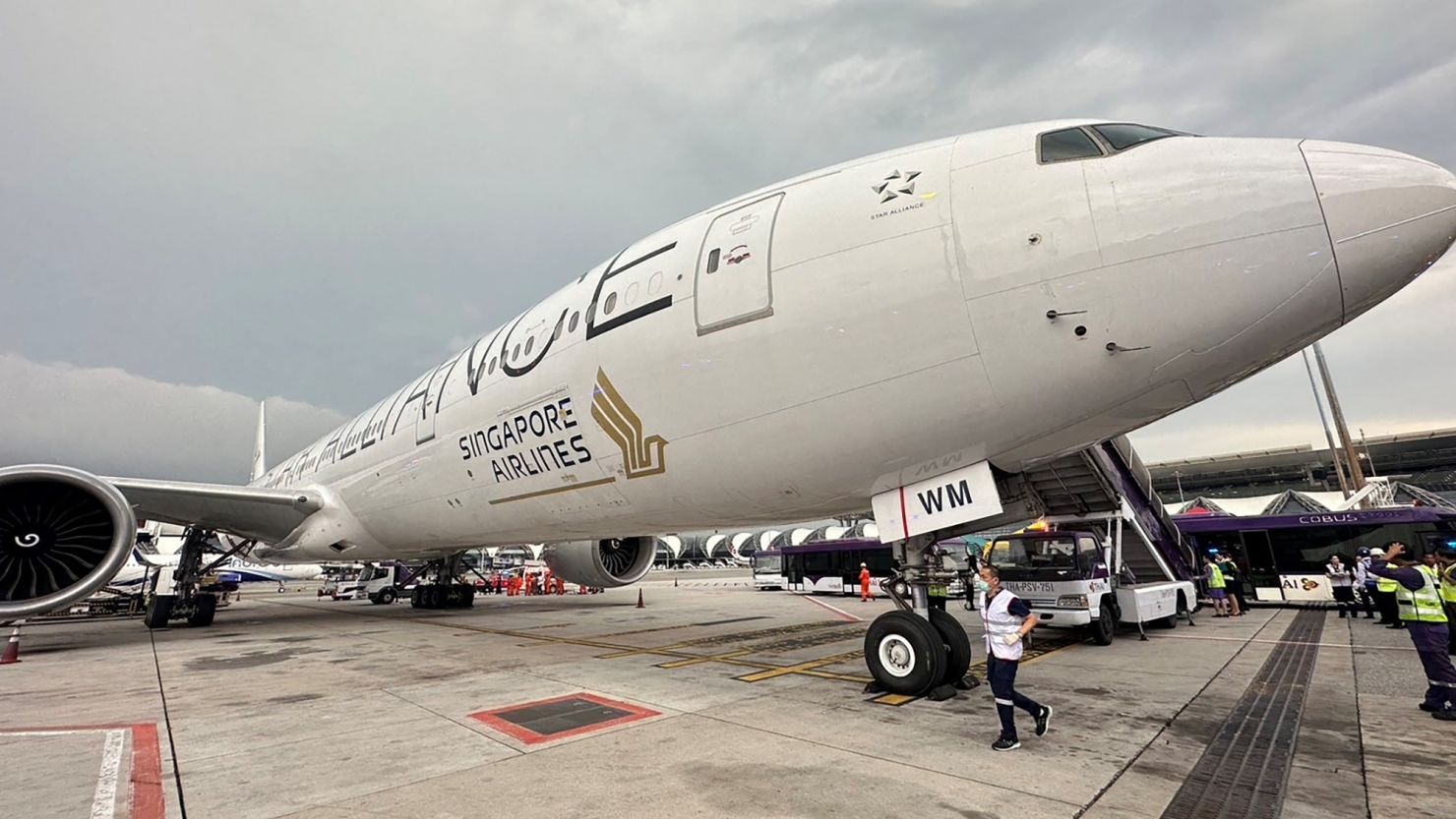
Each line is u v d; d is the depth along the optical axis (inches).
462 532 494.0
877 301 241.0
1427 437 2399.1
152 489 546.9
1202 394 227.6
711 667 376.8
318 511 658.8
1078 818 158.7
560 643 493.0
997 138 252.7
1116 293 209.2
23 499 467.5
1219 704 276.5
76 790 189.2
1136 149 223.5
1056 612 465.1
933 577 291.7
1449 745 217.2
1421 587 262.2
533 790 181.5
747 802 170.2
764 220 283.9
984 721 247.6
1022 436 239.8
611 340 321.1
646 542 767.1
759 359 264.4
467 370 460.4
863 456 258.1
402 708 283.4
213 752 222.8
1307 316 199.6
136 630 655.8
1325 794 173.8
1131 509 605.0
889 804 167.6
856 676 340.5
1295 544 745.0
